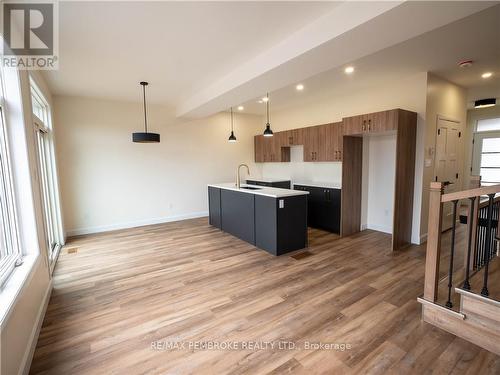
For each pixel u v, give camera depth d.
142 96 5.02
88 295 2.75
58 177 4.48
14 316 1.63
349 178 4.71
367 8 1.95
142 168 5.71
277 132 6.59
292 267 3.40
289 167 6.79
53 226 4.20
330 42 2.29
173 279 3.10
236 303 2.56
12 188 2.22
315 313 2.38
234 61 3.29
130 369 1.76
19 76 2.24
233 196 4.71
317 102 5.74
